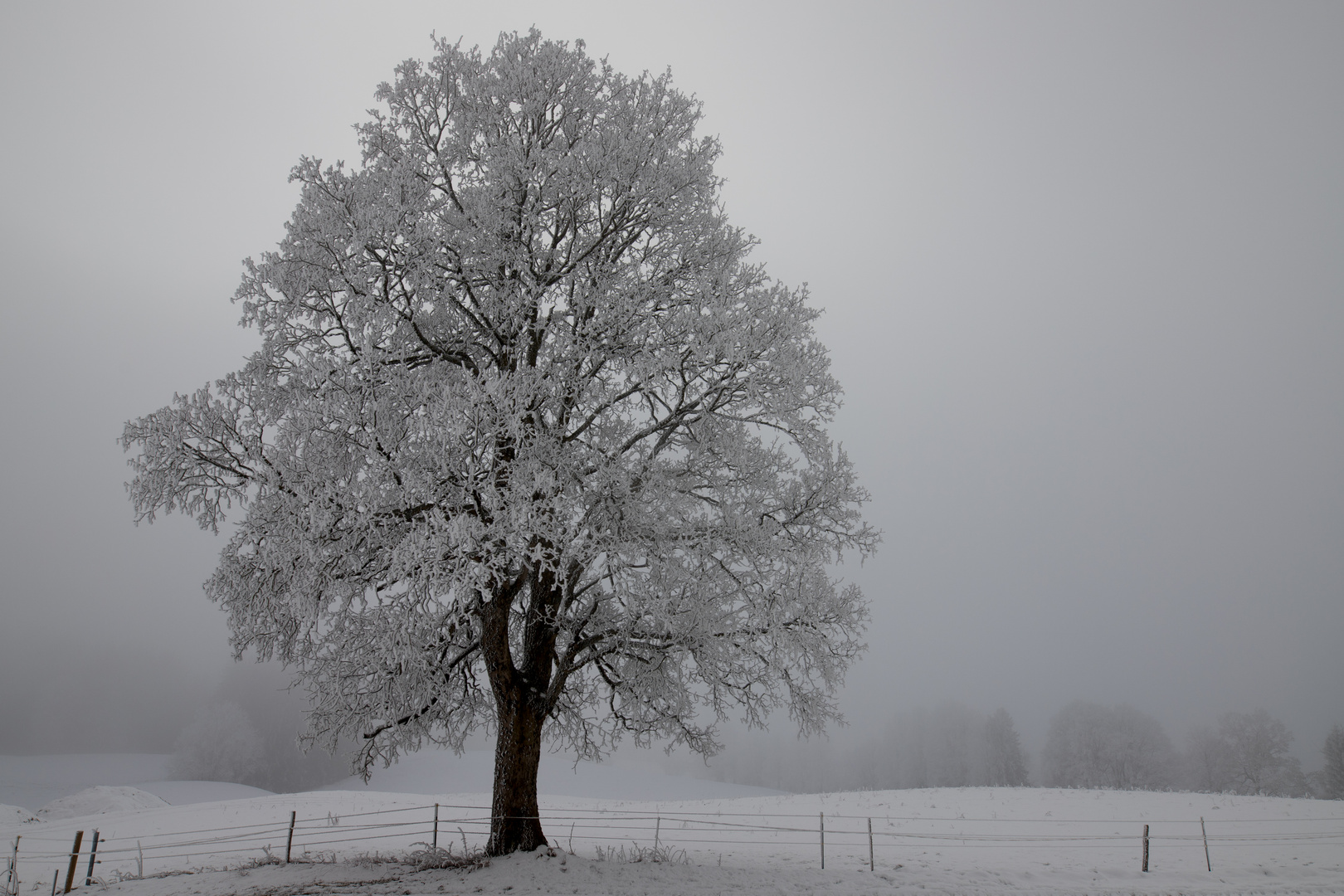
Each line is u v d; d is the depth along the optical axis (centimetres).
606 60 1280
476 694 1303
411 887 952
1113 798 2477
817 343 1153
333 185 1127
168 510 1048
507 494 903
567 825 2048
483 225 1133
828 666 1135
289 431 990
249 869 1188
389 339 1098
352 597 990
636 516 1008
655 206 1205
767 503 1132
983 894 1020
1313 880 1158
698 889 984
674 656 1192
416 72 1266
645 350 1070
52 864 1647
